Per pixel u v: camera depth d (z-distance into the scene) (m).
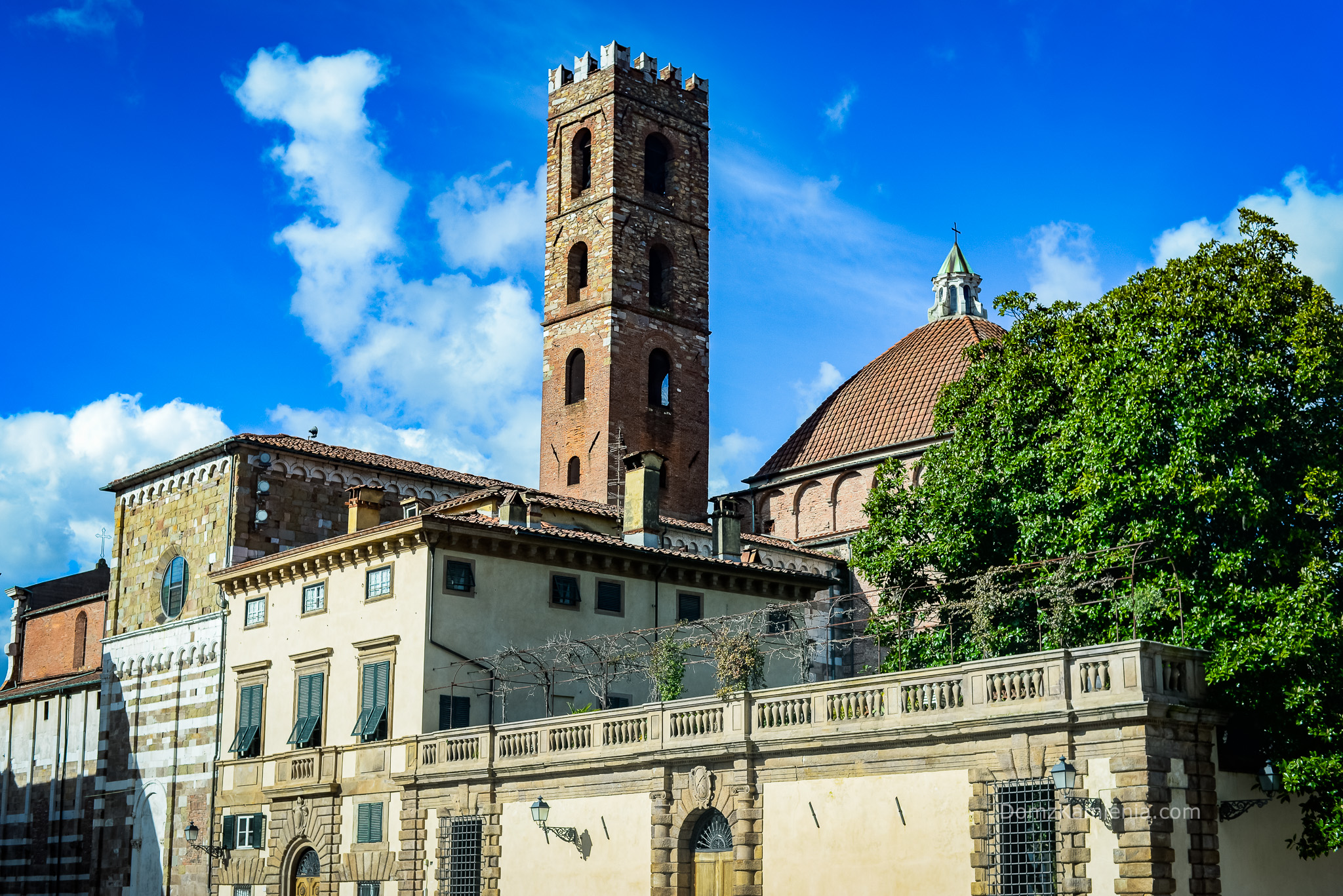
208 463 62.38
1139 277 43.19
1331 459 38.31
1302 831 35.12
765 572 56.69
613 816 41.12
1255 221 41.38
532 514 57.88
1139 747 31.09
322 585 53.94
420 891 46.56
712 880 38.88
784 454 81.69
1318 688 33.62
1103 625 39.66
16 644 85.25
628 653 48.72
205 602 60.91
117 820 63.56
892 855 34.56
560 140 88.62
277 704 55.06
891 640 46.75
